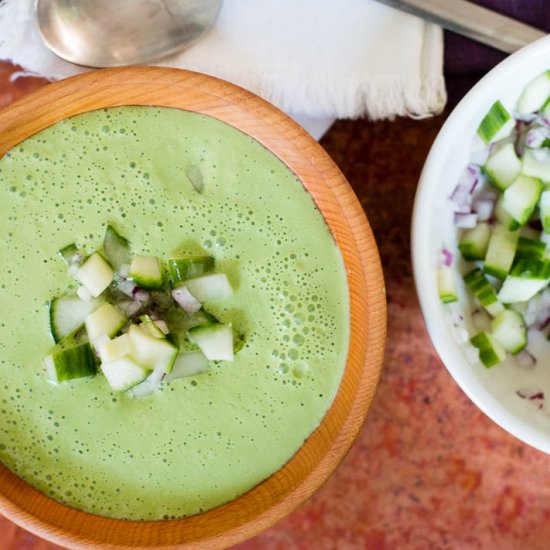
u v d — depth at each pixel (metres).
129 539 0.51
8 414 0.51
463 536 0.57
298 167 0.51
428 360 0.57
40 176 0.51
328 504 0.57
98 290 0.50
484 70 0.55
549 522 0.57
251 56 0.55
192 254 0.51
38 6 0.55
